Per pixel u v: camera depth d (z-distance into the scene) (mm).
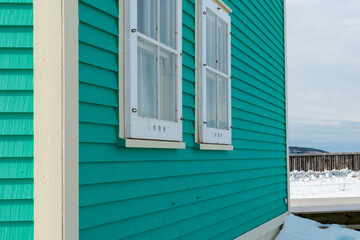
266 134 8562
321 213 10133
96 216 3812
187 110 5465
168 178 4969
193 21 5648
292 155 25219
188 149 5438
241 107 7180
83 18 3727
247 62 7496
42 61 3494
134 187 4344
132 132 4195
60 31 3498
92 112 3809
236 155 6953
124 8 4246
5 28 3502
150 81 4582
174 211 5074
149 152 4598
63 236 3414
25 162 3463
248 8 7637
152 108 4617
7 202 3445
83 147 3697
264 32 8531
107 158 3963
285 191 9766
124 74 4211
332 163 25297
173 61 5031
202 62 5719
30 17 3516
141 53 4461
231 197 6715
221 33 6422
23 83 3482
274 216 8836
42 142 3457
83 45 3736
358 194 17078
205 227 5828
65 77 3480
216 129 6082
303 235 8648
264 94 8469
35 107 3477
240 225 7039
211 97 6082
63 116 3457
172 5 5023
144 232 4520
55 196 3430
